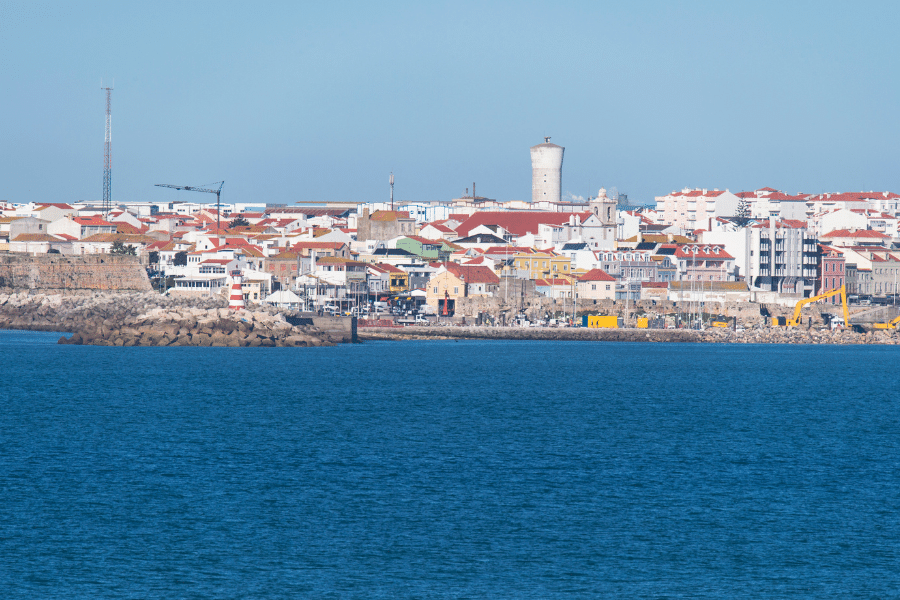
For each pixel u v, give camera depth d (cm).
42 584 11644
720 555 12775
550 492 15662
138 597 11306
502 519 14162
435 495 15425
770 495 15600
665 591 11638
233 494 15350
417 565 12331
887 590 11688
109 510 14412
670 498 15362
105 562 12331
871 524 14088
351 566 12288
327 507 14688
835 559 12675
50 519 13950
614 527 13850
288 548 12900
